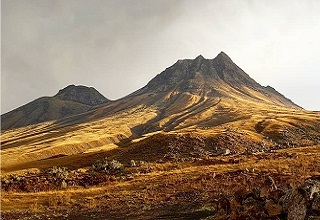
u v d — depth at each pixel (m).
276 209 16.09
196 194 28.06
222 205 18.77
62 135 153.62
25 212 26.50
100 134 140.12
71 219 23.77
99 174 43.22
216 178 32.72
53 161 72.81
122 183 36.03
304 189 15.74
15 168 67.81
